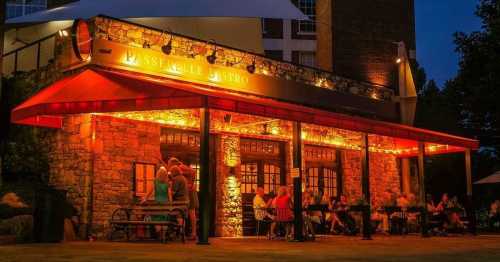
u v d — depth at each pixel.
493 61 26.53
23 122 12.77
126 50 13.34
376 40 23.06
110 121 13.23
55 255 8.18
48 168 13.59
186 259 7.75
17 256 7.97
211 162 15.64
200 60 14.97
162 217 11.95
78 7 15.97
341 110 19.58
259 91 16.61
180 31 17.77
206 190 11.09
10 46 17.98
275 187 17.52
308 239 13.90
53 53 14.46
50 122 13.28
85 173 12.74
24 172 13.54
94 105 11.24
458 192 28.39
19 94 14.93
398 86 22.78
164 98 10.88
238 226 15.68
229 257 8.23
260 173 17.14
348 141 19.88
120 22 13.35
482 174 32.44
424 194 16.89
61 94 11.60
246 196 16.67
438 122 23.34
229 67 15.76
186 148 15.23
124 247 10.00
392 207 17.09
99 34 12.92
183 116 14.88
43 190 11.73
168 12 15.54
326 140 18.98
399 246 11.56
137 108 10.97
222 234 15.33
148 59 13.76
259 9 16.41
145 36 13.85
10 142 14.05
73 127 13.24
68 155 13.20
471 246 11.74
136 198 13.47
